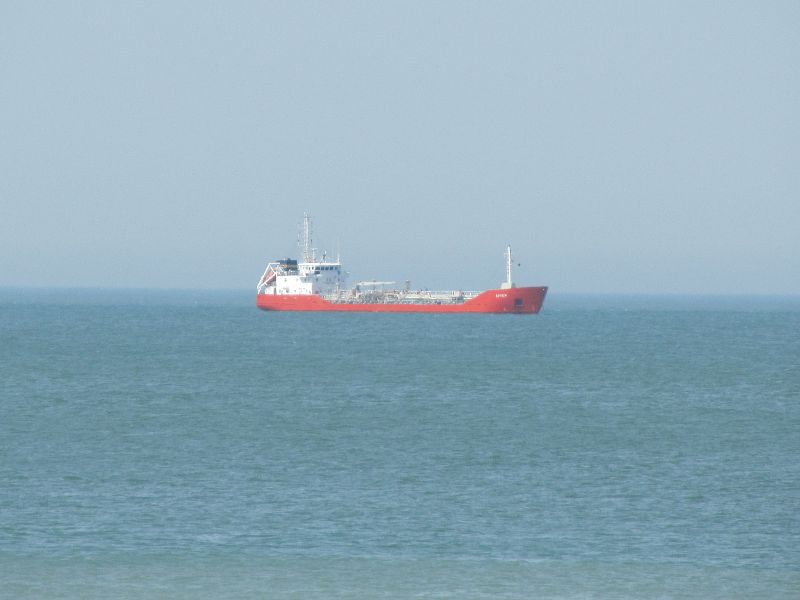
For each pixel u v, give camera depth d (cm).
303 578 15525
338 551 16825
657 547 17138
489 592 15012
